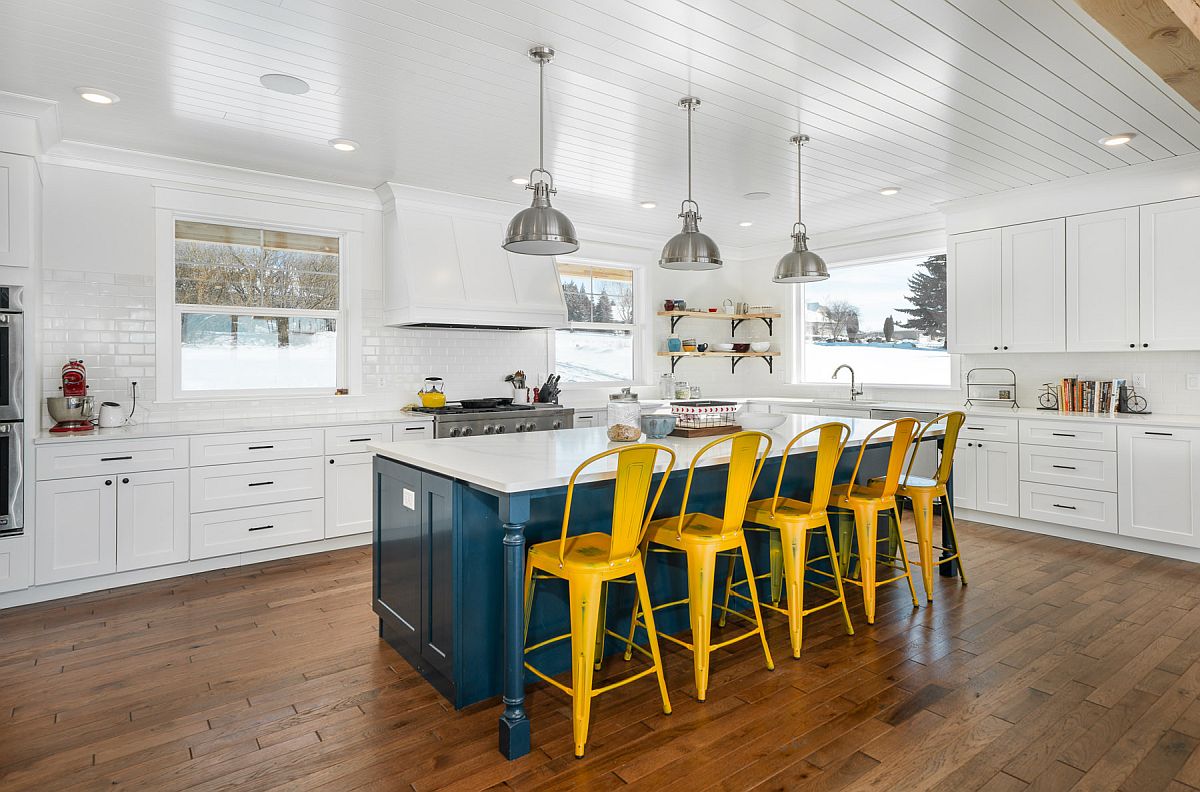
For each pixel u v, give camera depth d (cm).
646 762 209
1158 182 439
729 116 355
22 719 235
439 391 546
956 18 255
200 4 246
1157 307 440
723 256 743
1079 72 301
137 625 321
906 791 194
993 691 253
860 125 368
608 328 663
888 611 336
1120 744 217
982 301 528
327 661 282
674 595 304
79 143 392
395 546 289
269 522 425
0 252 333
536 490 219
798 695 251
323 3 246
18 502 343
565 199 526
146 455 382
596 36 271
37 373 360
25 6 246
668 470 236
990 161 431
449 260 505
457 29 265
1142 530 432
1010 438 497
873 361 654
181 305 442
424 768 207
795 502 313
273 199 468
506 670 216
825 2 244
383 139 390
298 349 492
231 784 199
